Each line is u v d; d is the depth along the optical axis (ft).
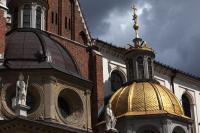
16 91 118.52
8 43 136.56
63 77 132.26
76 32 163.43
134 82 160.66
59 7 162.09
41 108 125.08
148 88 152.87
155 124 145.38
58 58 136.46
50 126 116.98
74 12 165.58
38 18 152.56
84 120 135.74
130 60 171.73
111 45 178.40
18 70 127.54
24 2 151.94
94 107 154.10
